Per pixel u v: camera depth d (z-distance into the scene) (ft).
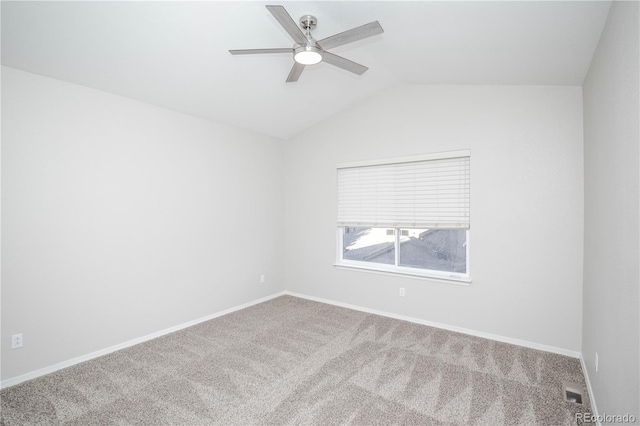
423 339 10.84
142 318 10.83
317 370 8.82
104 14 6.77
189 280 12.28
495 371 8.72
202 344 10.57
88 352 9.52
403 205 12.83
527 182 10.23
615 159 5.54
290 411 7.04
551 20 6.30
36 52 7.64
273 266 16.05
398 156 12.80
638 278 4.29
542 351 9.95
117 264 10.18
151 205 11.07
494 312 10.82
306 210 15.80
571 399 7.62
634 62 4.44
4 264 8.00
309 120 14.78
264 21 7.65
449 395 7.62
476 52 8.38
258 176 15.21
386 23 7.66
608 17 5.87
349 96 13.19
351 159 14.15
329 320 12.73
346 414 6.93
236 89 11.02
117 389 7.93
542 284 10.03
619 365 5.13
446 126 11.69
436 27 7.42
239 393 7.74
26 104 8.31
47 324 8.71
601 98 6.66
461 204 11.53
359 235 14.52
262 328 11.94
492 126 10.80
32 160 8.41
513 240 10.46
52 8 6.42
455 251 12.08
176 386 8.05
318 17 7.49
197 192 12.57
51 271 8.78
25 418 6.81
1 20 6.53
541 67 8.56
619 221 5.26
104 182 9.86
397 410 7.07
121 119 10.29
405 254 13.24
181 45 8.19
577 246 9.51
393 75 11.53
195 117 12.53
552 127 9.86
